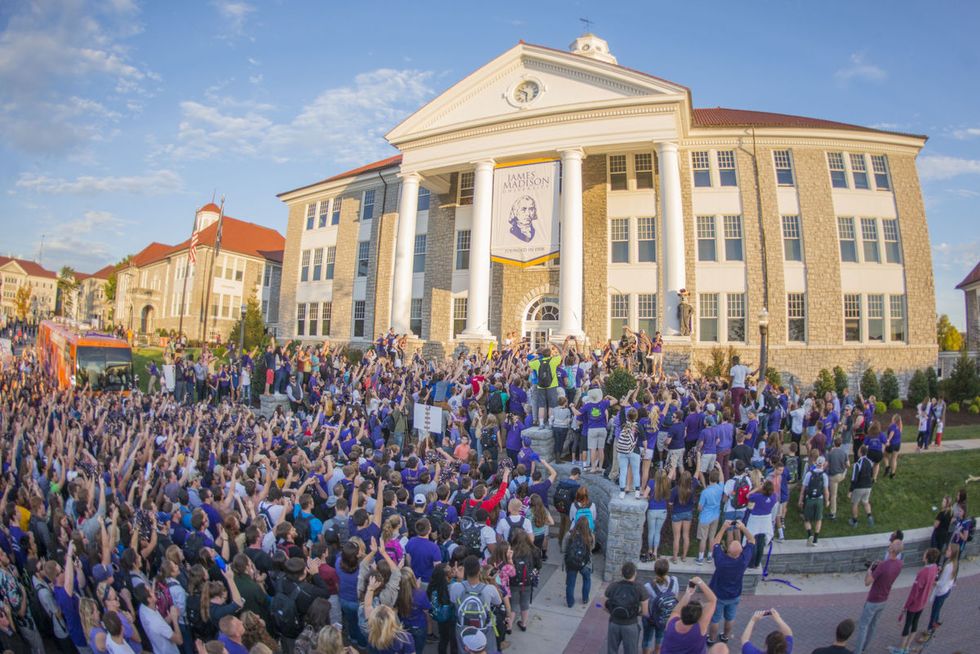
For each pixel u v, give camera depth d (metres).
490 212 31.39
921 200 31.81
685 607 6.94
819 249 30.98
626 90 29.03
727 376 27.58
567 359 18.69
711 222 31.77
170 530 9.38
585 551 10.55
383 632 6.32
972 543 14.06
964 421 24.80
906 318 30.95
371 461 12.74
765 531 11.84
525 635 9.65
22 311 125.94
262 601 7.36
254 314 49.44
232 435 15.61
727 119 34.72
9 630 7.64
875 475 15.97
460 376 20.30
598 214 32.19
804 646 9.80
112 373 29.75
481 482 11.34
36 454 13.05
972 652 9.66
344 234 43.28
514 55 31.20
